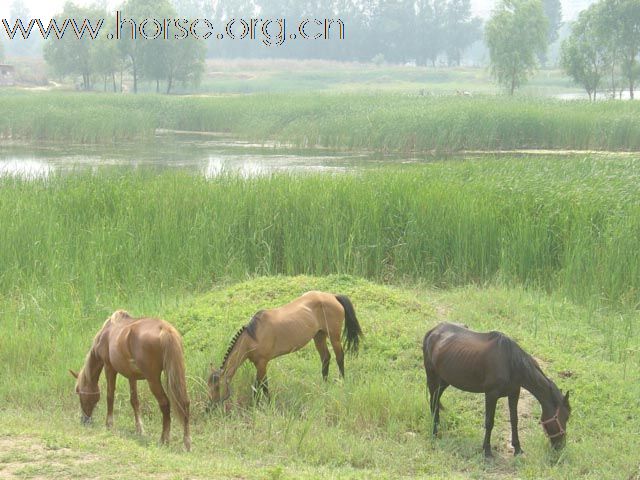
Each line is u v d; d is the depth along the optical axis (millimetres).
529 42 73562
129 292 15320
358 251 17031
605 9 70250
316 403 10070
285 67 131875
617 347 12328
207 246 17016
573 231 16672
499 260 16844
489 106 47469
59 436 8078
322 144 46469
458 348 9031
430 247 17375
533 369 8789
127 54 86500
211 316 12633
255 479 7266
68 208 18922
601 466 8695
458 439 9367
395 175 21359
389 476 7934
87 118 50781
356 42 154125
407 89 99625
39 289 14570
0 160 39344
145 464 7375
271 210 18031
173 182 20734
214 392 9758
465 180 22594
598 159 27641
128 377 8852
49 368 11430
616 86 83375
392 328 12164
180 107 59000
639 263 15391
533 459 8828
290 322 10133
